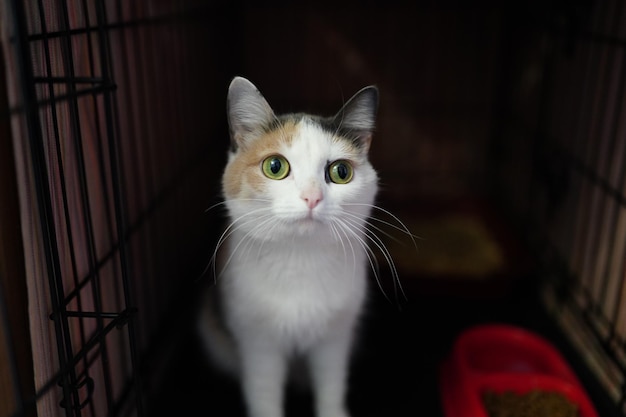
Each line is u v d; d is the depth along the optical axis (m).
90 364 0.99
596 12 1.45
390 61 2.13
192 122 1.73
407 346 1.55
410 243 1.94
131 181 1.26
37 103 0.74
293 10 2.07
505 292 1.72
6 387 0.82
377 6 2.06
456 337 1.53
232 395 1.38
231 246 1.12
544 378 1.29
